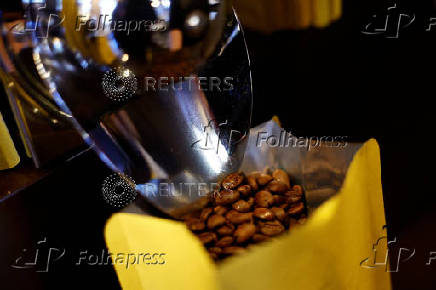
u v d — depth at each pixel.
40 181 0.41
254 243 0.34
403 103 0.48
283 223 0.35
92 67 0.34
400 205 0.41
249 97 0.36
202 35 0.35
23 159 0.74
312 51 0.54
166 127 0.34
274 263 0.31
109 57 0.34
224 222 0.35
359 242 0.35
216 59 0.36
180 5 0.34
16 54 0.34
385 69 0.51
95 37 0.34
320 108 0.50
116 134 0.34
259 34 0.54
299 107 0.50
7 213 0.39
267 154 0.39
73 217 0.37
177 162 0.35
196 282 0.32
